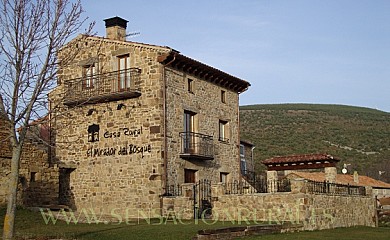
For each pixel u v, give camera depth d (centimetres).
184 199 2108
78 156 2470
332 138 6444
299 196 1873
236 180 2814
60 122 2425
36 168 2142
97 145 2423
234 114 2895
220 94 2770
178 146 2362
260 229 1630
